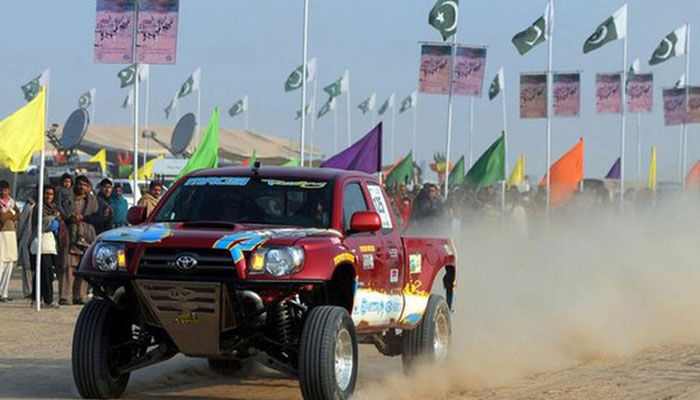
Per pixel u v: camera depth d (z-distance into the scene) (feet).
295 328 33.94
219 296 31.76
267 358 33.27
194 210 36.40
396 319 38.37
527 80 108.88
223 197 36.50
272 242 32.19
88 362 34.01
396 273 38.11
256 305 32.17
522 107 109.29
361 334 36.42
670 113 139.23
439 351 42.06
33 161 184.34
